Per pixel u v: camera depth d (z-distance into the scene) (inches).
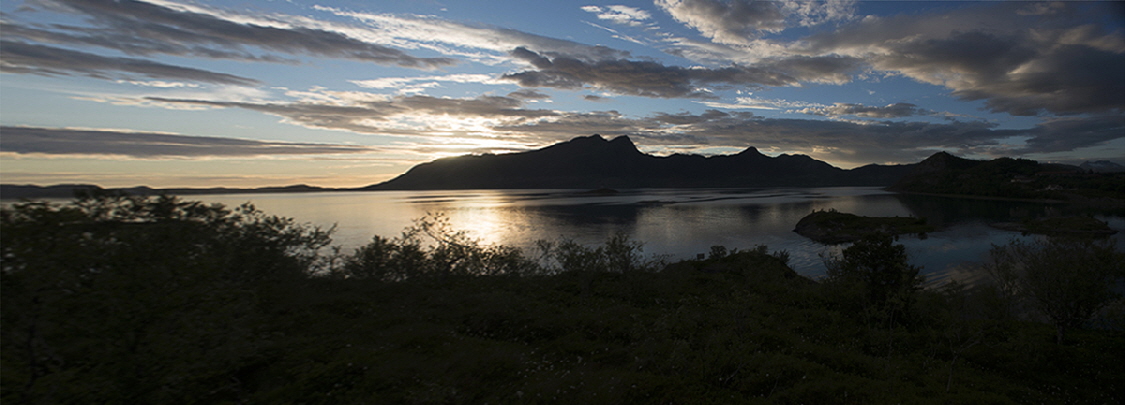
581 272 869.2
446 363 448.8
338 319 579.8
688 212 4835.1
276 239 716.0
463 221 3934.5
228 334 361.7
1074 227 2765.7
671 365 485.4
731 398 418.3
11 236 269.1
